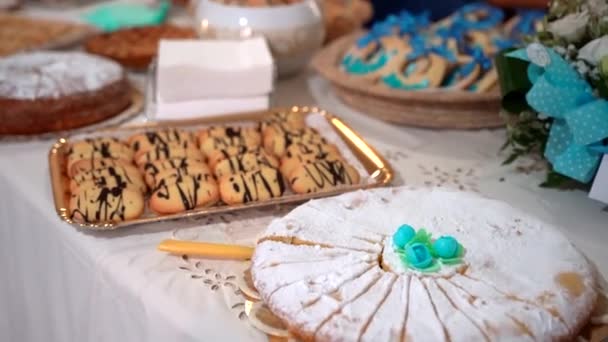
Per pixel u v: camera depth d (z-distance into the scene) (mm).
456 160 1004
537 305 648
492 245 722
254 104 1092
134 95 1185
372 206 786
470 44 1139
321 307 646
